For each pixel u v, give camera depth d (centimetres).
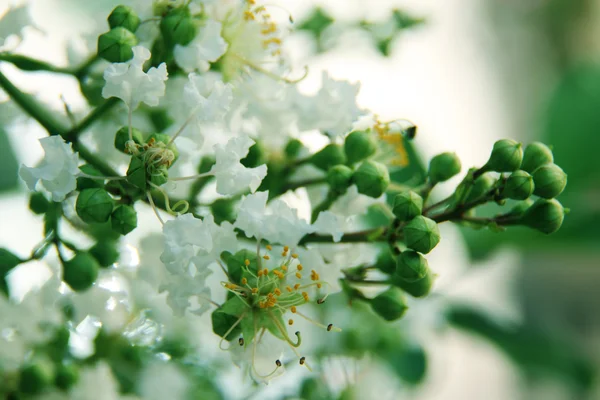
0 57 40
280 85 41
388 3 50
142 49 38
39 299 39
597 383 53
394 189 40
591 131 51
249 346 38
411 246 38
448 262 51
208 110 38
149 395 41
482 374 73
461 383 74
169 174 39
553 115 52
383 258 39
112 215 38
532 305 74
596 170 50
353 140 40
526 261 75
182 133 38
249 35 41
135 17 39
